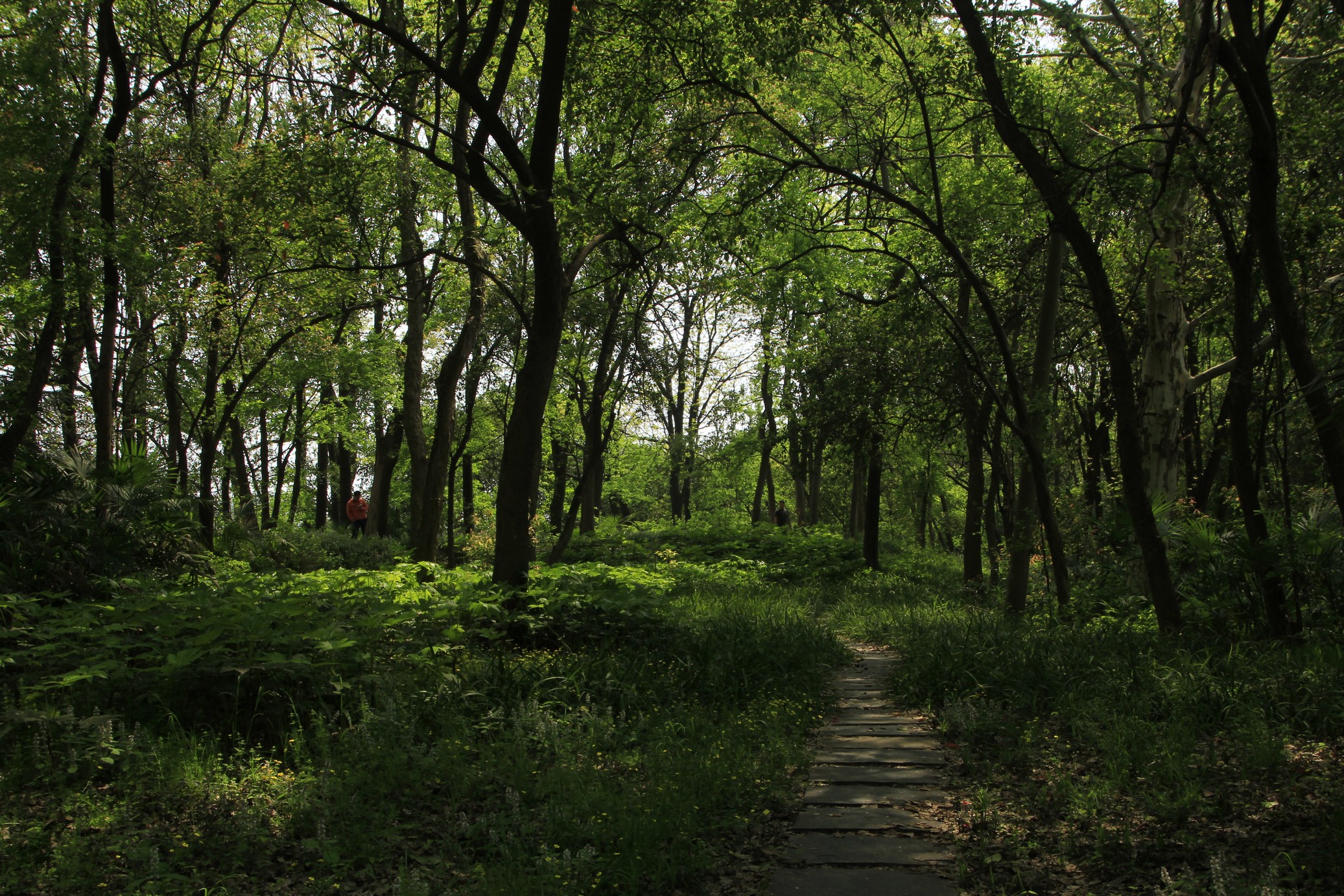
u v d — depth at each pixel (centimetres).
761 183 1173
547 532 3009
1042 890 432
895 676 928
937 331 1755
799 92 1498
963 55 1085
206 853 473
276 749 639
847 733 748
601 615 1016
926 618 1316
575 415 3228
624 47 1158
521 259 2044
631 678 819
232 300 1688
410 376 1934
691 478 4100
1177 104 1243
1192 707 682
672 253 1277
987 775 609
